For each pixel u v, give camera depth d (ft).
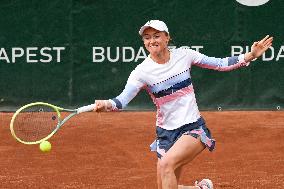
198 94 105.40
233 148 80.69
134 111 106.63
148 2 103.71
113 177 66.08
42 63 104.53
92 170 69.41
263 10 104.32
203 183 52.08
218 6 103.91
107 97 105.09
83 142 85.05
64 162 73.46
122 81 104.83
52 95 105.09
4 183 63.87
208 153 77.41
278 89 105.60
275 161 73.61
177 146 45.16
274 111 105.70
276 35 104.78
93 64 104.68
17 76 104.68
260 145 82.69
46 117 47.39
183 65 45.98
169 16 103.71
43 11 103.55
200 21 104.06
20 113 47.67
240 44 104.47
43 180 65.16
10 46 103.91
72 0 103.60
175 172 47.52
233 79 105.40
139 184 63.05
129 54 104.53
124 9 103.71
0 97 104.83
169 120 46.52
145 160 74.13
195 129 46.01
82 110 45.91
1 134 89.81
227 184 63.21
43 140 45.62
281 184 63.05
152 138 87.61
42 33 103.91
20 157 76.07
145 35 45.37
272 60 105.19
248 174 67.31
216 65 47.32
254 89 105.70
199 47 104.47
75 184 63.46
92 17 103.86
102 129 93.66
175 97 45.78
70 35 103.91
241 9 104.06
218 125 95.81
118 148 81.25
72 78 104.83
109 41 104.17
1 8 103.09
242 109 105.81
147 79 45.68
